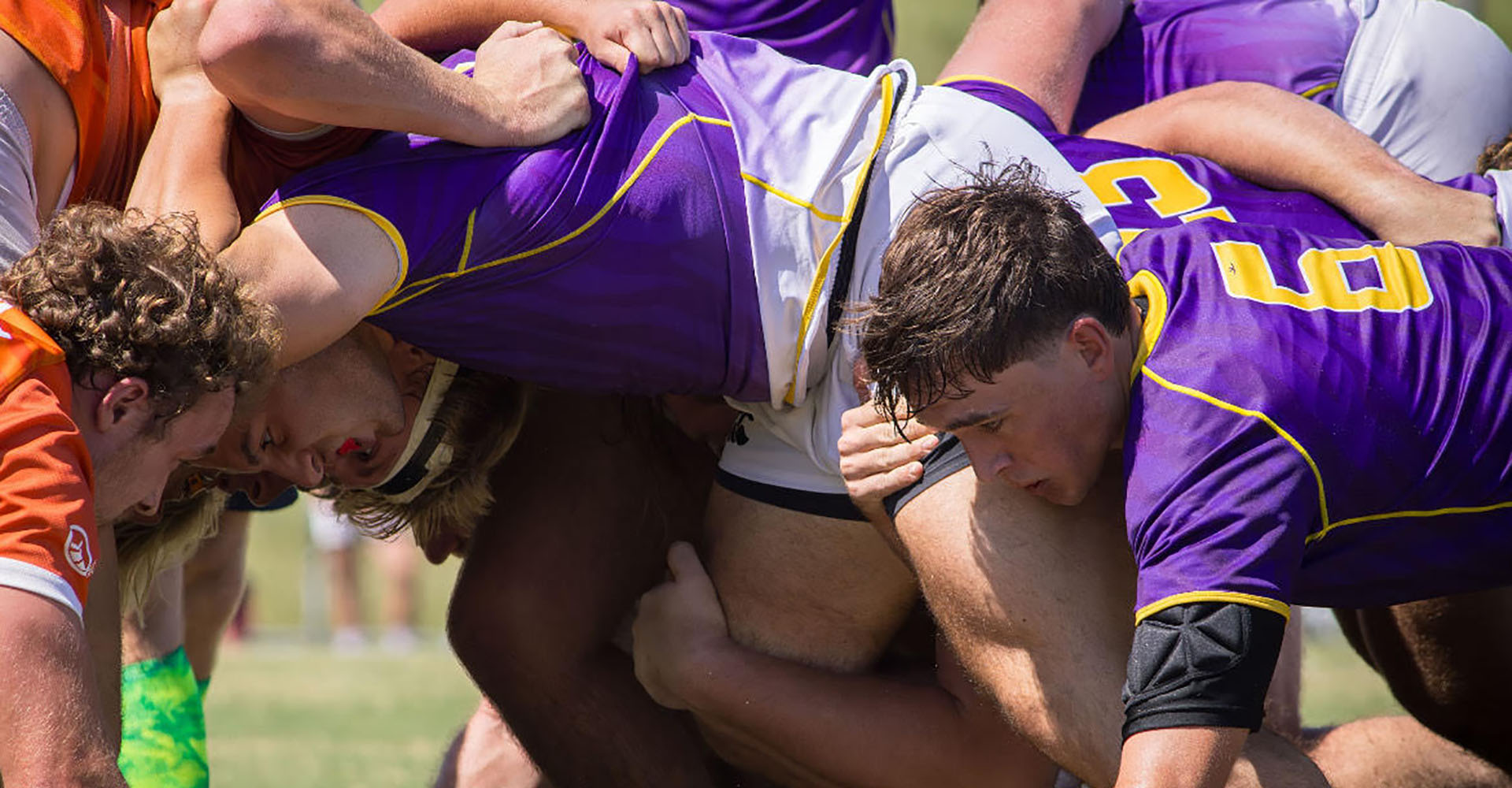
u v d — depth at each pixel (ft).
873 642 38.45
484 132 31.91
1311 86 44.37
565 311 33.09
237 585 51.44
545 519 39.04
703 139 34.04
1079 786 43.42
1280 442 27.66
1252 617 26.78
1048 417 28.68
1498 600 39.88
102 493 28.22
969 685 36.63
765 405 36.83
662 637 38.37
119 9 33.06
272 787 55.31
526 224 32.07
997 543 32.40
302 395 33.63
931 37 214.90
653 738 39.40
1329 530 28.91
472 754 44.78
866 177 34.73
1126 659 31.89
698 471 40.78
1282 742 32.45
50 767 24.61
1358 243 32.12
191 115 32.12
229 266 29.73
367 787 55.21
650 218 32.99
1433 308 30.07
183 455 29.09
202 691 51.75
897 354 28.60
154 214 30.99
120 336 27.07
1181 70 44.68
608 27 35.04
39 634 24.99
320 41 30.07
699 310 33.94
